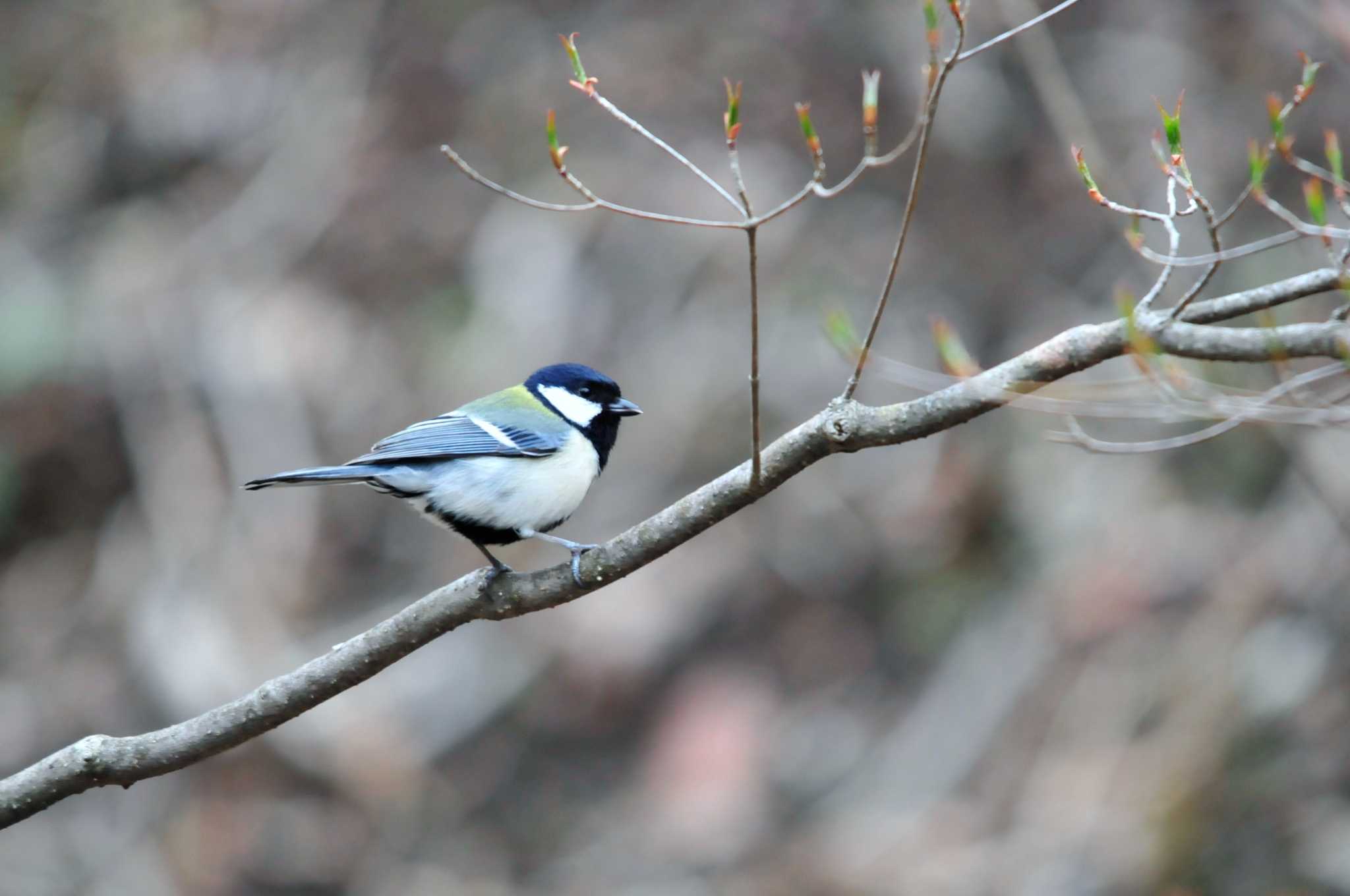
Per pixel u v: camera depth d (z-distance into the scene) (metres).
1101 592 12.54
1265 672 11.68
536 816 12.62
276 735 12.82
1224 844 11.08
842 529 13.62
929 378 8.09
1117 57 13.98
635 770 12.80
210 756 5.53
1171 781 11.41
